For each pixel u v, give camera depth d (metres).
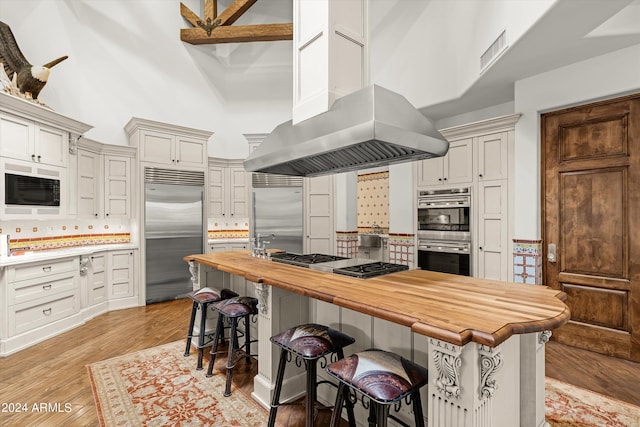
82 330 3.47
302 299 2.26
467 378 1.11
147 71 5.18
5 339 2.84
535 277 3.16
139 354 2.87
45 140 3.39
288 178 5.55
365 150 2.18
